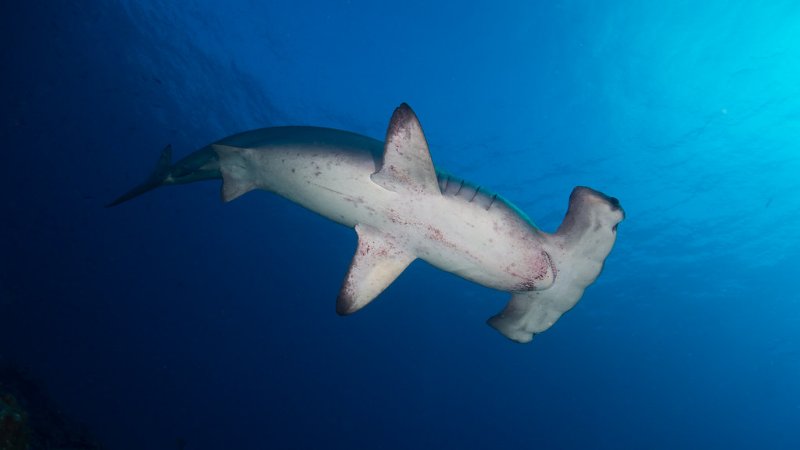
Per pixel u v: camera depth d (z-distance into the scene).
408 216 3.50
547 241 3.43
